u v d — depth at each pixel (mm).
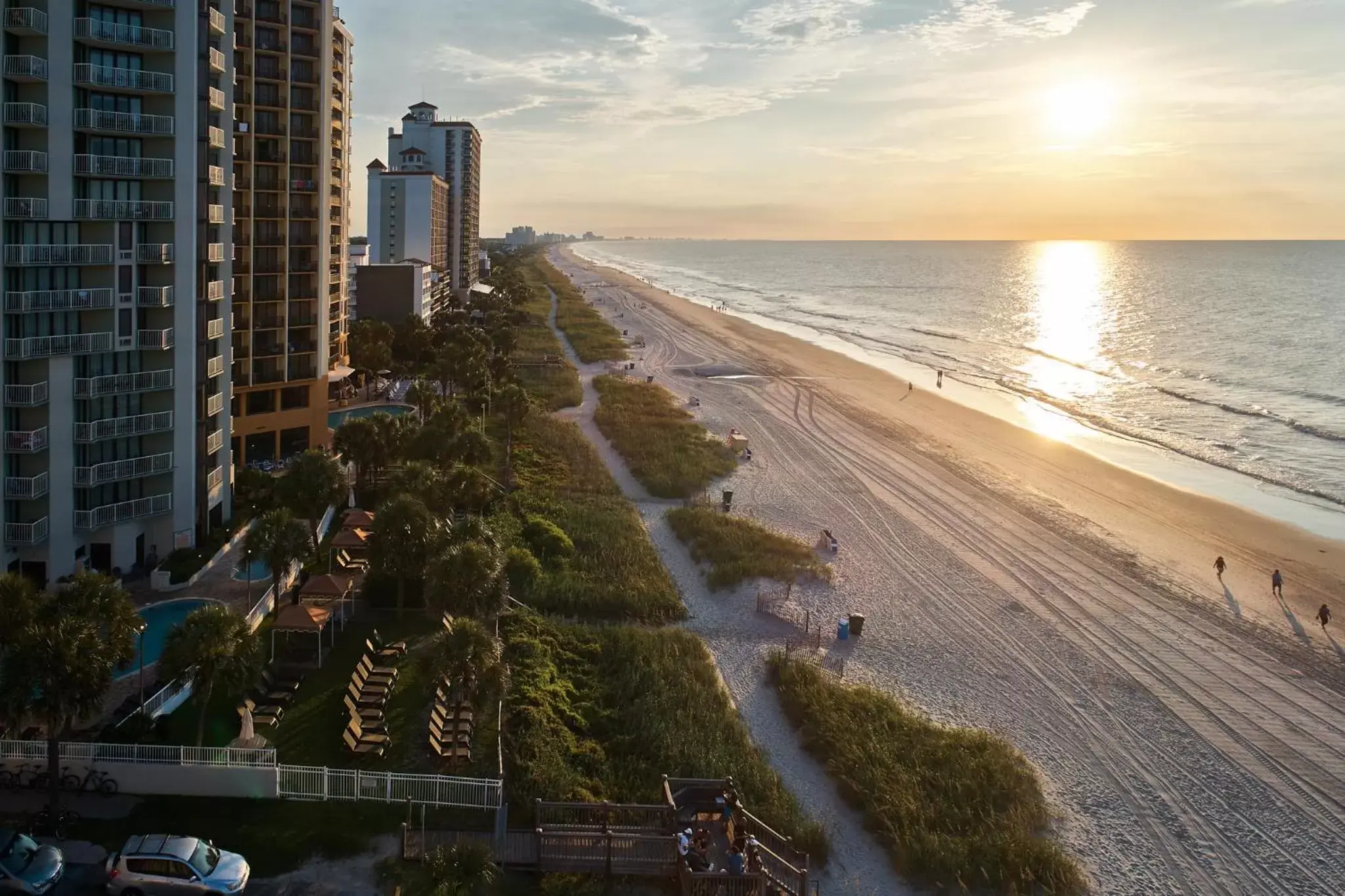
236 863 27906
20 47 46219
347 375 96312
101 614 30547
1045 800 37094
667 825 33094
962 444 97125
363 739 36375
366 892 27984
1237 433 104812
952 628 53281
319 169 78125
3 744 32094
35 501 47781
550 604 53656
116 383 50094
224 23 55719
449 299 194000
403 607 50406
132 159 49906
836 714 42406
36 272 47219
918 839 33688
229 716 37875
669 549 65438
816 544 66688
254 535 45344
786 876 31125
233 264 73375
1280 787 38625
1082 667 48812
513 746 37344
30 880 26609
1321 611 54781
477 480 59750
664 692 43656
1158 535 70188
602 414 106438
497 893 28375
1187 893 32281
